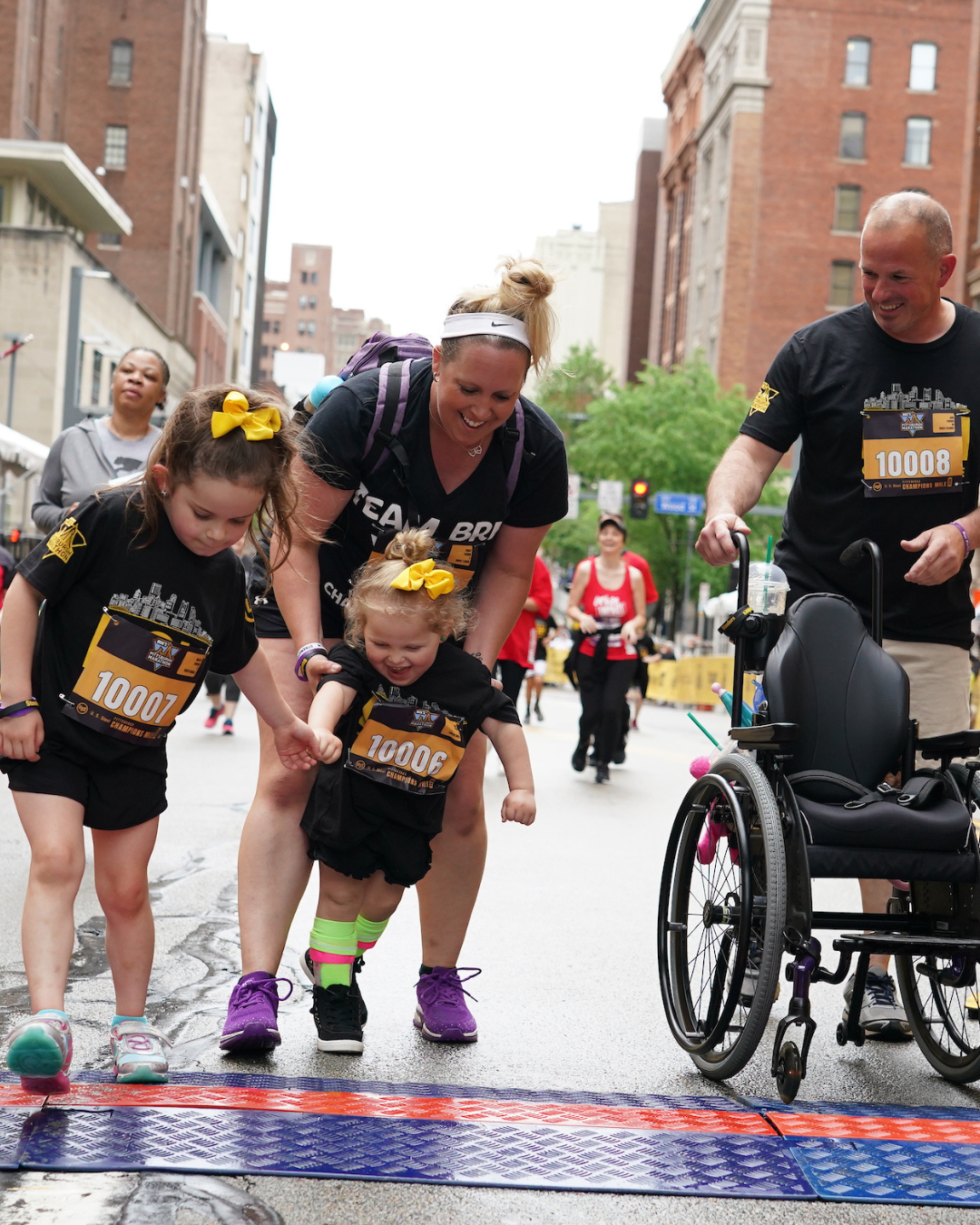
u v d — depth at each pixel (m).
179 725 12.59
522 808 3.48
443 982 3.72
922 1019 3.70
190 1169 2.53
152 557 3.03
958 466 4.05
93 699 3.01
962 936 3.37
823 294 54.56
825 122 54.25
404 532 3.50
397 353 3.72
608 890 6.05
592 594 10.41
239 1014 3.42
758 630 3.65
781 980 4.69
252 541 3.51
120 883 3.13
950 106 54.19
